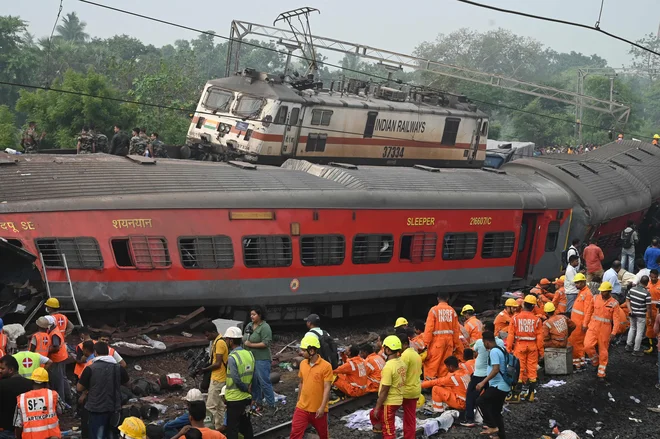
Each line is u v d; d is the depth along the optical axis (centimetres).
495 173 2552
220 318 1811
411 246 2098
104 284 1627
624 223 3005
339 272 1953
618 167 3278
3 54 6009
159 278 1684
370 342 1872
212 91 2506
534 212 2430
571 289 2003
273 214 1827
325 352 1338
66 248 1586
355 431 1293
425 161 2869
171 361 1620
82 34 8938
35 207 1567
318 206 1900
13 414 1005
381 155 2689
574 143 6688
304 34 2897
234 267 1773
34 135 2281
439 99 2972
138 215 1659
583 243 2667
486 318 2208
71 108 3481
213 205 1745
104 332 1598
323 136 2494
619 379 1720
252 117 2361
